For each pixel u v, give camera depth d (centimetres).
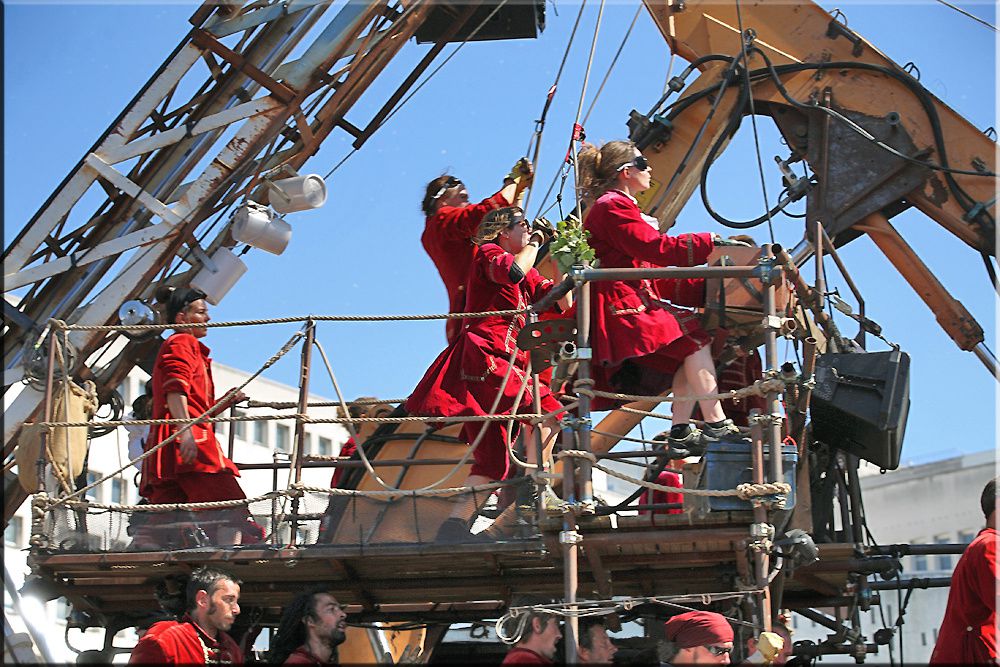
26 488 805
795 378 645
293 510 726
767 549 641
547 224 795
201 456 781
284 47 987
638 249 689
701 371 688
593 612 638
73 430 806
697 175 1052
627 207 702
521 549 695
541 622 643
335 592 796
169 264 973
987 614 635
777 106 1054
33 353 937
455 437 894
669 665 679
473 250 780
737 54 1072
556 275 877
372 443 907
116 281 965
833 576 799
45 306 984
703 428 658
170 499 786
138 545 738
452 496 716
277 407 838
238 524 736
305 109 1019
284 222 966
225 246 1016
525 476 702
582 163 732
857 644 857
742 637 707
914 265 1007
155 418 794
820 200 1025
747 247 681
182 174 1005
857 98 1038
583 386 657
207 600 695
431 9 1027
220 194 975
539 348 689
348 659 934
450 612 884
